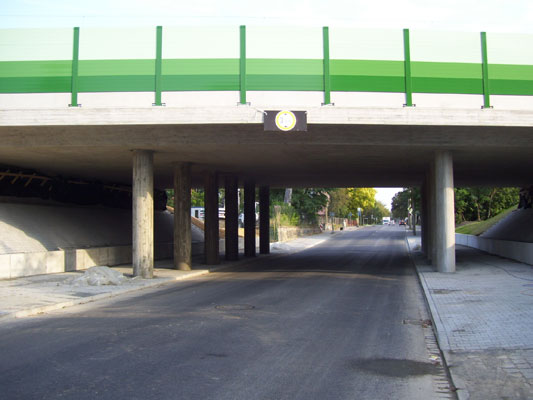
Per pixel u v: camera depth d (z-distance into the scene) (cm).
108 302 1302
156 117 1609
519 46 1695
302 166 2491
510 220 3494
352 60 1647
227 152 2012
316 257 3180
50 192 2559
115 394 549
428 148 1908
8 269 1772
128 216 3231
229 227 2914
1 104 1642
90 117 1612
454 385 578
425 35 1677
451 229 1936
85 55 1648
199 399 536
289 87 1630
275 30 1644
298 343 805
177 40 1644
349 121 1614
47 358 706
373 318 1037
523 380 588
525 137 1778
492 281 1609
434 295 1320
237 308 1167
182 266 2227
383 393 562
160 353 736
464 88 1672
